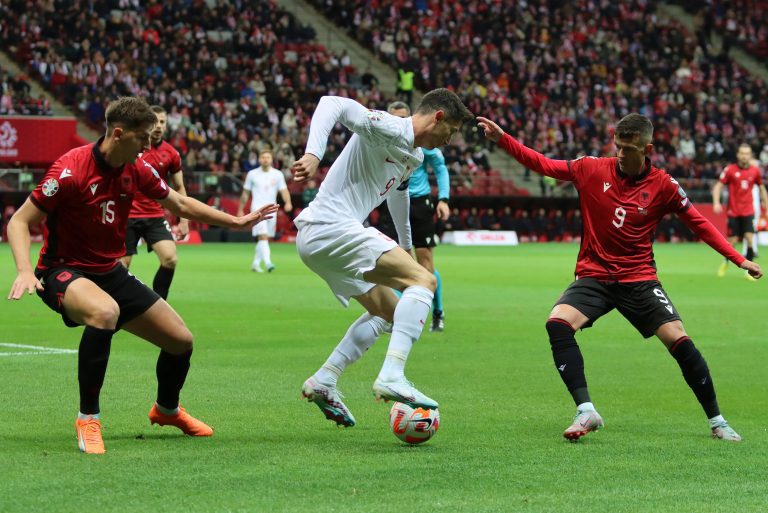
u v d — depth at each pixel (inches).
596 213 784.9
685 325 1520.7
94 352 684.7
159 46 4630.9
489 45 5418.3
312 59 4960.6
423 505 561.0
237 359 1146.0
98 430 693.9
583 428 731.4
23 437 730.8
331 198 756.0
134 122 690.8
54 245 714.8
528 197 4783.5
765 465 667.4
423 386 984.3
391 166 756.6
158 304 732.7
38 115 4028.1
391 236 1432.1
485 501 570.6
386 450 701.9
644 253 784.3
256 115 4557.1
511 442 733.3
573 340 765.9
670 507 565.3
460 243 4537.4
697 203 4918.8
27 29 4475.9
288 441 730.8
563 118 5182.1
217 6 4977.9
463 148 4803.2
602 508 561.0
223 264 2851.9
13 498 564.4
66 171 692.1
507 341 1323.8
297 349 1230.9
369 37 5418.3
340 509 550.9
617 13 5930.1
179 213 752.3
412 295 732.7
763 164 5295.3
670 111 5428.2
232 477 619.2
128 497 569.6
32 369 1046.4
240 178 4229.8
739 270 2866.6
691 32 6225.4
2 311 1627.7
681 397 938.7
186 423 748.0
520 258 3393.2
